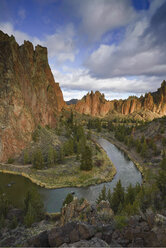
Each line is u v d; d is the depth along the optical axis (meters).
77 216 25.77
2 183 67.50
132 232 14.77
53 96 196.38
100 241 14.45
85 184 68.69
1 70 103.75
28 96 125.56
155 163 90.25
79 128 158.25
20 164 85.94
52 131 143.50
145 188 41.94
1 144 90.44
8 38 117.44
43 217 41.16
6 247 26.05
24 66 128.38
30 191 42.88
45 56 196.62
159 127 142.38
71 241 15.57
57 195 59.62
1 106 97.69
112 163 97.75
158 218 15.10
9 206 44.06
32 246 16.06
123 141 157.00
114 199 40.31
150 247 13.52
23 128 105.69
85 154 79.75
